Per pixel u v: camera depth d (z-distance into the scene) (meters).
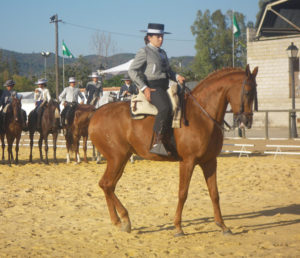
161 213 7.04
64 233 5.94
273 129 24.98
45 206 7.70
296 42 25.80
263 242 5.27
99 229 6.12
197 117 5.59
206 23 69.88
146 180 10.12
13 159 14.28
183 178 5.62
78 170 12.06
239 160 13.10
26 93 38.41
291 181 9.67
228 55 66.69
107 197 6.15
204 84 5.76
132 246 5.32
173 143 5.71
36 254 5.02
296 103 26.00
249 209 7.21
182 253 4.97
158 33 5.95
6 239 5.68
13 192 8.94
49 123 13.14
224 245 5.22
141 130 5.89
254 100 5.48
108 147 6.17
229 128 5.81
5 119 13.45
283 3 26.78
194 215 6.85
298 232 5.70
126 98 12.85
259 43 27.23
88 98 14.72
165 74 5.99
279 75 26.56
